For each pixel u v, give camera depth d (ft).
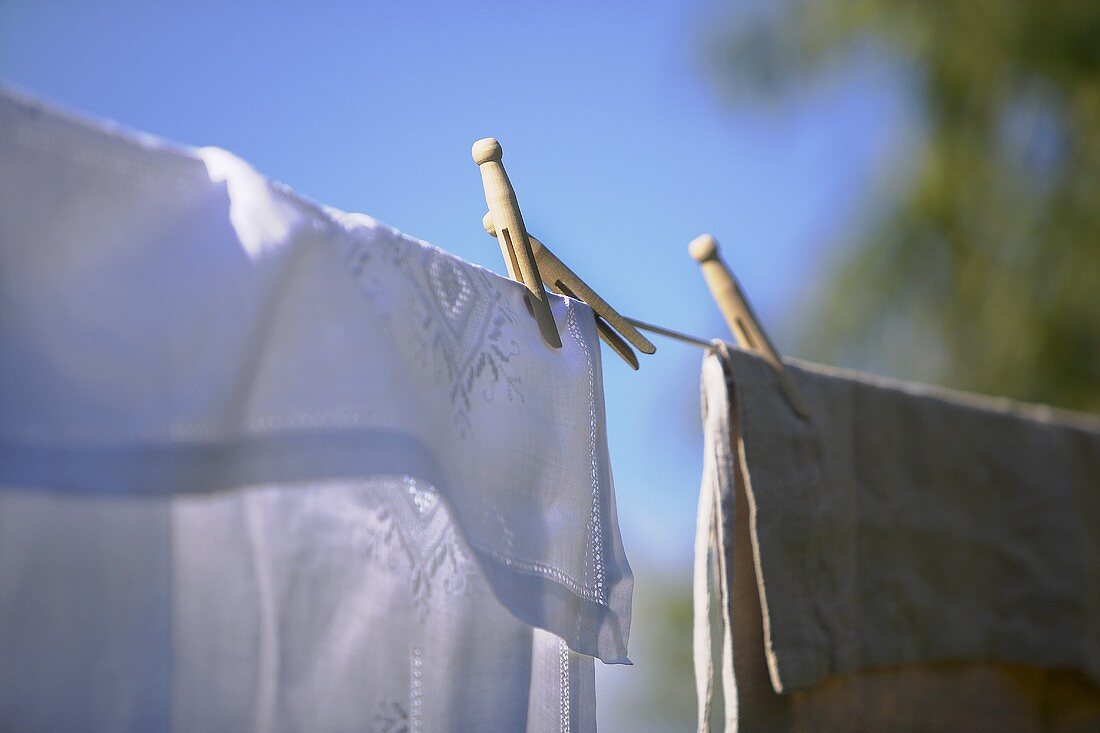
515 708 2.52
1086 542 3.52
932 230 8.39
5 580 2.14
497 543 2.47
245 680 2.30
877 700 3.10
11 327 2.09
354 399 2.29
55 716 2.15
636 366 2.82
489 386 2.52
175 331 2.18
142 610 2.22
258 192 2.29
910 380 8.35
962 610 3.27
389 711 2.41
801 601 2.93
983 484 3.39
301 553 2.37
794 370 3.06
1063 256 8.00
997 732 3.30
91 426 2.11
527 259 2.62
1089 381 7.86
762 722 2.88
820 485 3.02
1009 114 8.30
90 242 2.16
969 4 8.39
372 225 2.42
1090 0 8.07
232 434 2.19
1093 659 3.42
